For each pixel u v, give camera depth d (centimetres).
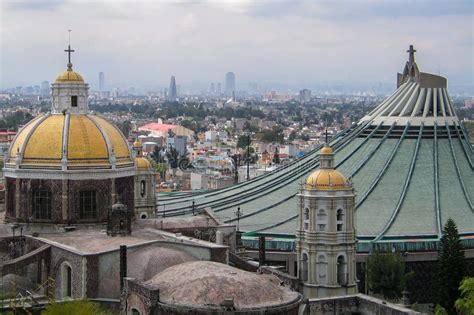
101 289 9081
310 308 9006
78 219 10688
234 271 7631
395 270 12300
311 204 11081
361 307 9131
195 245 9725
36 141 10831
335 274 11025
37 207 10750
